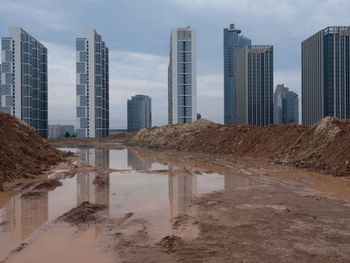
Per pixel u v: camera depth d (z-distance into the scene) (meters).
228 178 18.59
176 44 119.50
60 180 17.97
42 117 137.12
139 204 12.07
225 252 7.08
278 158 26.47
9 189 15.06
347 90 119.19
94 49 122.94
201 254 6.98
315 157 22.50
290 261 6.55
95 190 14.99
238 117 190.88
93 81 122.94
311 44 131.88
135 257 6.87
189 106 120.62
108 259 6.79
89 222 9.62
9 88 118.81
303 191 14.31
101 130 126.44
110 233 8.57
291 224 9.20
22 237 8.32
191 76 120.50
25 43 121.50
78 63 122.25
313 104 131.75
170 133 60.16
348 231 8.53
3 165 18.14
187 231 8.68
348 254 6.93
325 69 121.94
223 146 38.44
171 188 15.47
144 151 47.34
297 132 28.38
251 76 173.75
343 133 22.25
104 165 26.25
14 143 24.55
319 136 24.52
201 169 23.03
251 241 7.79
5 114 31.23
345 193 13.77
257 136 34.31
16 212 10.93
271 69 173.88
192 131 53.97
